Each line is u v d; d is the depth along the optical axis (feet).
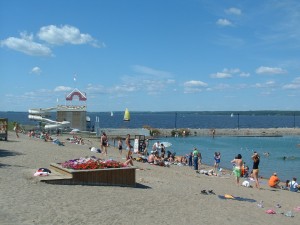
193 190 59.41
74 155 88.58
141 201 43.91
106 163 52.44
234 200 55.98
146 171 77.87
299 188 81.92
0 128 110.11
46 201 37.52
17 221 29.68
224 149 201.87
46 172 49.62
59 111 224.12
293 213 53.06
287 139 290.56
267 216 47.75
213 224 38.60
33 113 220.64
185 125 542.16
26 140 125.39
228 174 102.27
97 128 224.53
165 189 55.72
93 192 45.09
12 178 47.47
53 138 157.79
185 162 123.24
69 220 31.91
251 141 263.29
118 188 50.29
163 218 37.58
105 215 35.24
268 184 85.61
